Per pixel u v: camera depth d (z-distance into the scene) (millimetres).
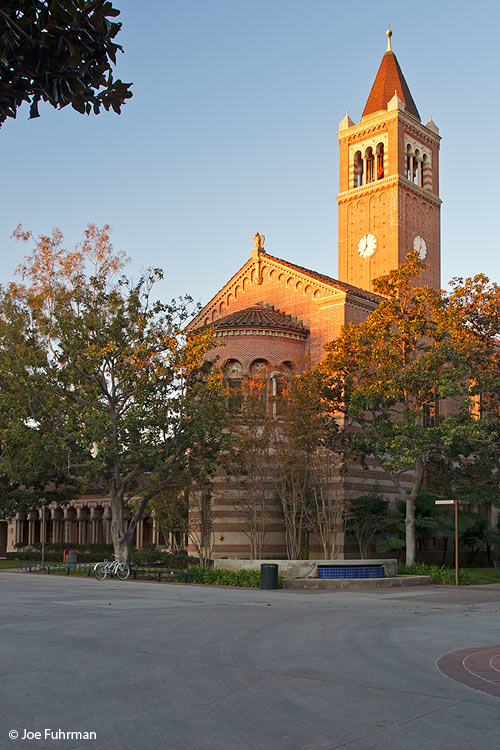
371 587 33250
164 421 36625
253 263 54312
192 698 10352
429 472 43562
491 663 13406
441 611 23250
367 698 10461
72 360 37500
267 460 41656
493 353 41281
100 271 44406
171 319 38500
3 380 40625
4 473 47969
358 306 49031
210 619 20078
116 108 6590
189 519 46531
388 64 74938
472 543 50812
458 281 40188
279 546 44219
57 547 62406
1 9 5641
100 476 41719
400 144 70125
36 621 19266
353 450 40469
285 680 11664
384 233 69188
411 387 38688
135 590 29828
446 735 8555
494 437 39750
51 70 5988
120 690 10805
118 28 6051
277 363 47375
